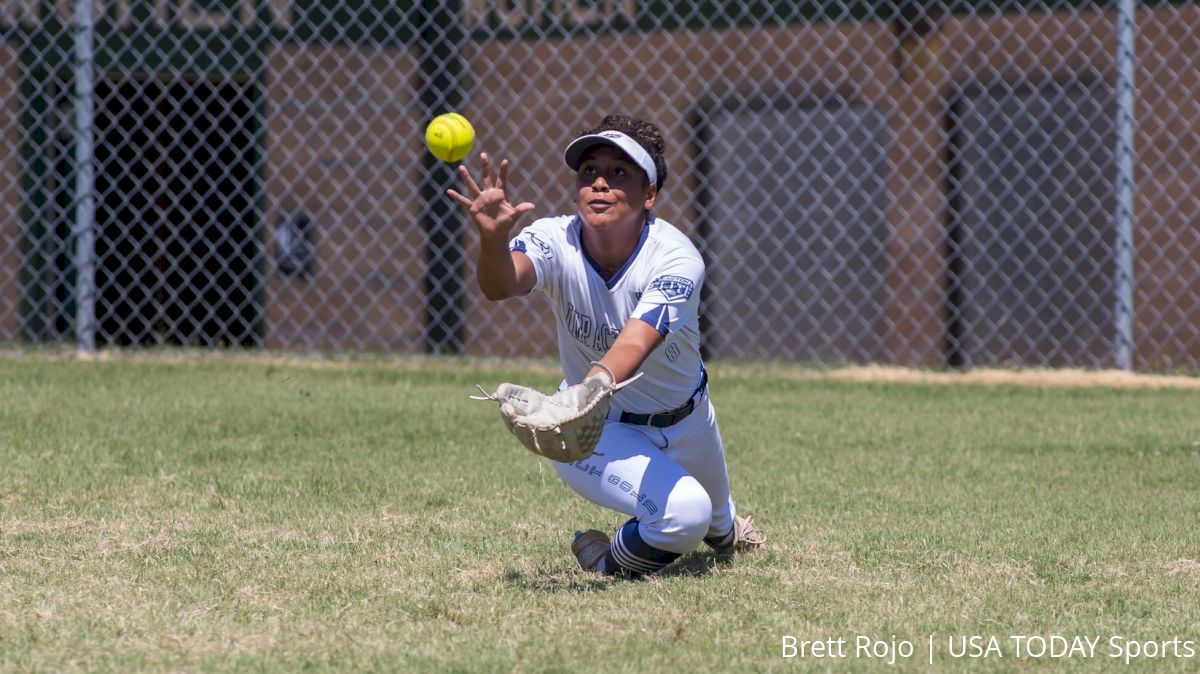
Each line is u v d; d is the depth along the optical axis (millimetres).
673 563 14805
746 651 11281
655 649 11289
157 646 11180
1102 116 33812
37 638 11305
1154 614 12672
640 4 34312
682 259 13469
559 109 34312
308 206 35375
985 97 34062
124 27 34625
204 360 31828
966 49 34062
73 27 32250
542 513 17141
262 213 35500
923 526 16672
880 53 34156
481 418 24766
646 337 12828
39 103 35812
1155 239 34031
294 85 35094
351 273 35375
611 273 13688
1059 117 33938
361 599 12781
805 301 35062
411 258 35125
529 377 30547
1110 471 20734
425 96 34562
